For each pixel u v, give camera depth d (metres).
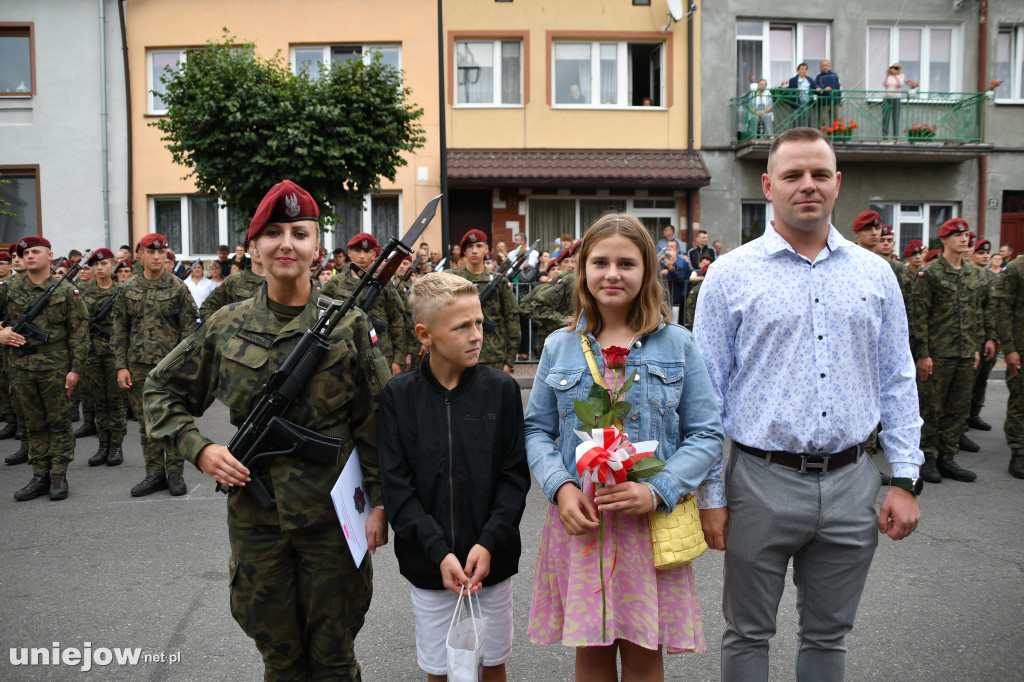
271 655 2.14
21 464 6.54
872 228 5.90
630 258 2.04
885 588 3.57
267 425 2.02
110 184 14.76
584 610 2.00
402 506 2.11
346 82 10.81
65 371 5.36
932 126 15.16
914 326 5.65
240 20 14.50
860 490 2.11
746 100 14.83
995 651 2.95
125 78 14.55
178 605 3.46
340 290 6.22
